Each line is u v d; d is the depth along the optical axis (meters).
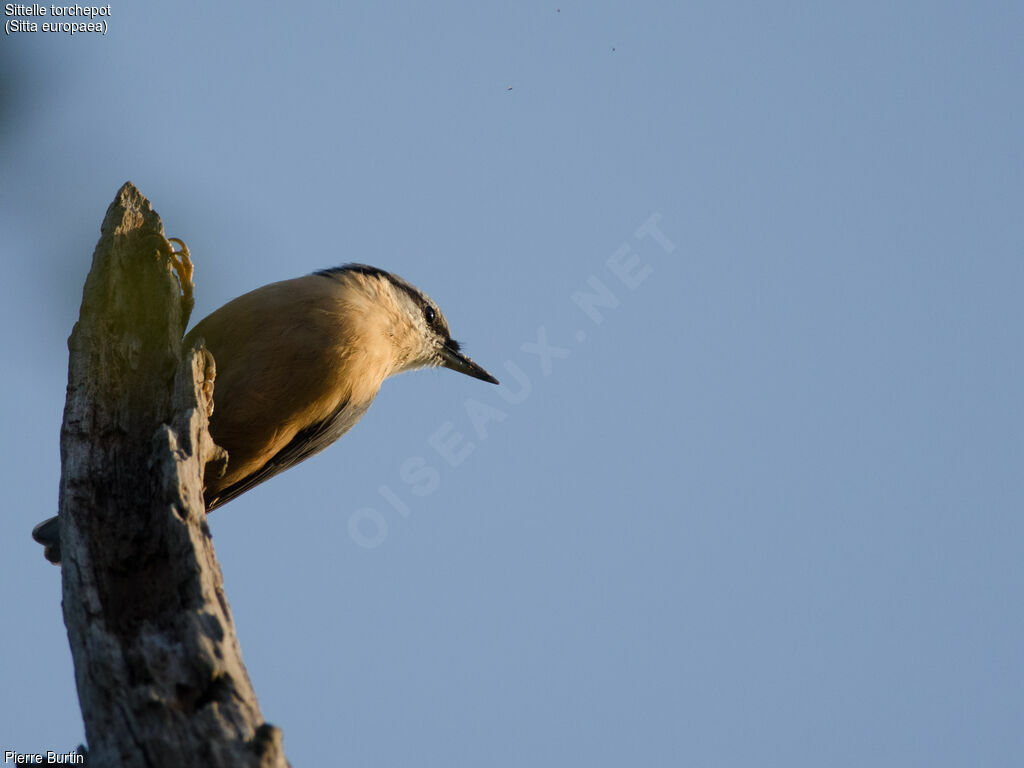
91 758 5.18
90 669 5.55
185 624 5.68
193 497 6.53
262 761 5.00
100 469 6.84
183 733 5.13
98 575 6.10
